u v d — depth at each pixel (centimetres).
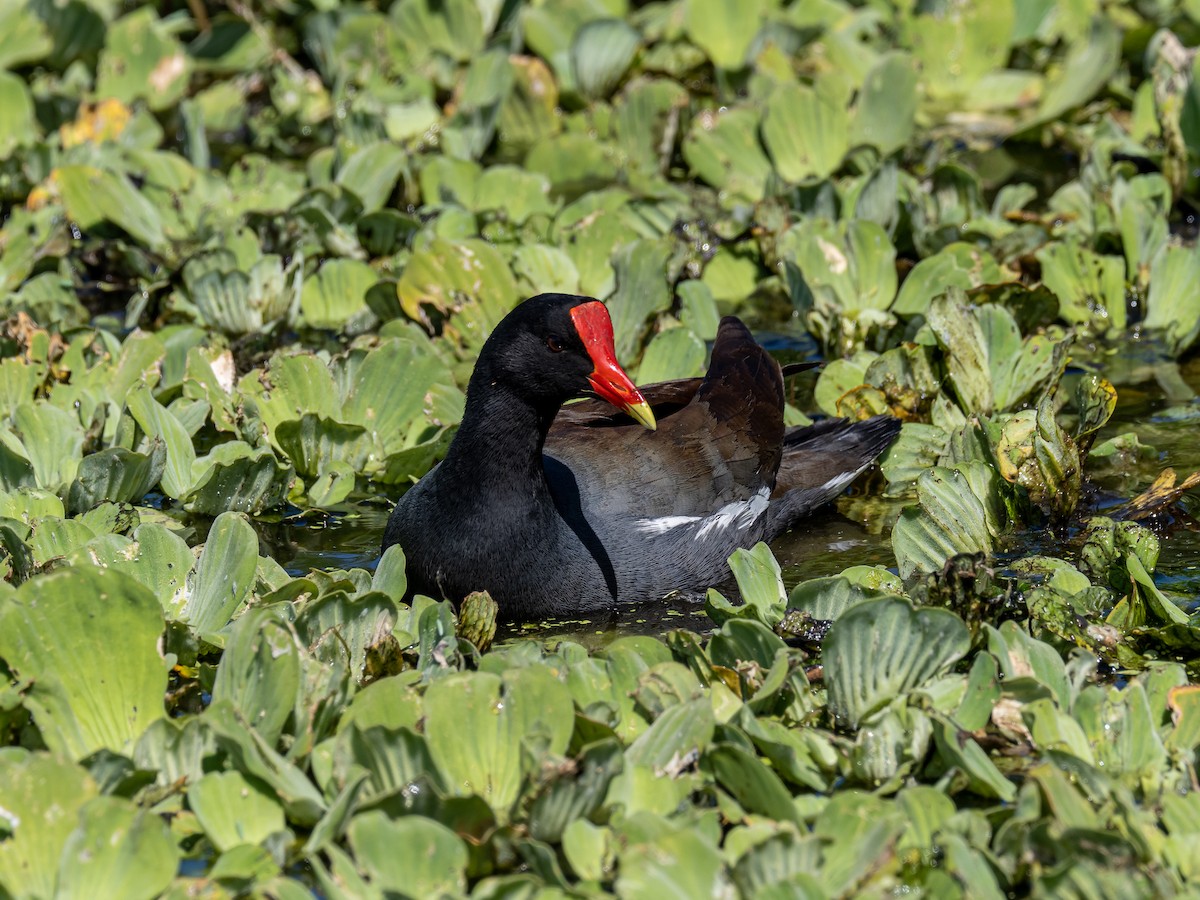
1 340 1247
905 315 1303
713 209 1645
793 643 850
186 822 681
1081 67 1758
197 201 1620
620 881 597
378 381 1152
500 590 934
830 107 1659
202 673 793
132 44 1930
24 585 730
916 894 616
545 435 934
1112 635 844
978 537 970
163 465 1050
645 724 749
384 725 677
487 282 1321
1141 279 1380
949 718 709
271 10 2109
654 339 1227
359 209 1552
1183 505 1048
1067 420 1184
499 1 2062
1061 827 626
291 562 1005
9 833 632
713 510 1020
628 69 1911
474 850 650
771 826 653
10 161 1702
